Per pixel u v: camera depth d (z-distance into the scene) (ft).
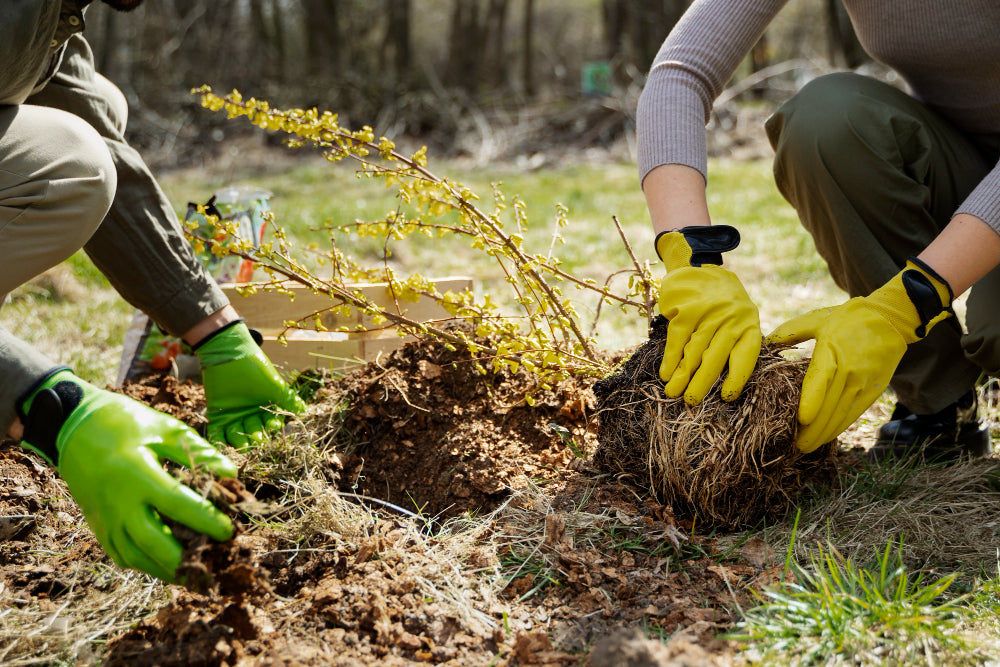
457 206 6.50
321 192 27.68
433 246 17.38
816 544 5.20
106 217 5.96
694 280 5.22
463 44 48.24
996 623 4.31
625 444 5.46
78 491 4.08
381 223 6.72
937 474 6.19
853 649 4.11
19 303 12.23
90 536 5.46
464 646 4.39
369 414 6.39
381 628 4.39
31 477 6.04
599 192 26.63
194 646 4.14
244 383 6.42
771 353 5.28
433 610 4.58
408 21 48.83
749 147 35.58
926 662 4.03
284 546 5.16
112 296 13.24
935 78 6.26
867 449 7.03
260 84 44.73
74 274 13.85
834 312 5.26
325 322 7.95
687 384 5.15
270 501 5.78
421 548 5.13
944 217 6.45
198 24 46.06
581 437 6.29
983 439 6.63
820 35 57.67
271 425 6.40
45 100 6.08
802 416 4.95
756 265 15.02
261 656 4.23
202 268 6.44
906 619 4.17
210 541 4.00
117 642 4.46
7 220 4.82
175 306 6.24
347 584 4.75
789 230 18.15
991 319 5.94
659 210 5.54
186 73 44.62
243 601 4.22
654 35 48.49
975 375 6.38
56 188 4.90
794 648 4.16
